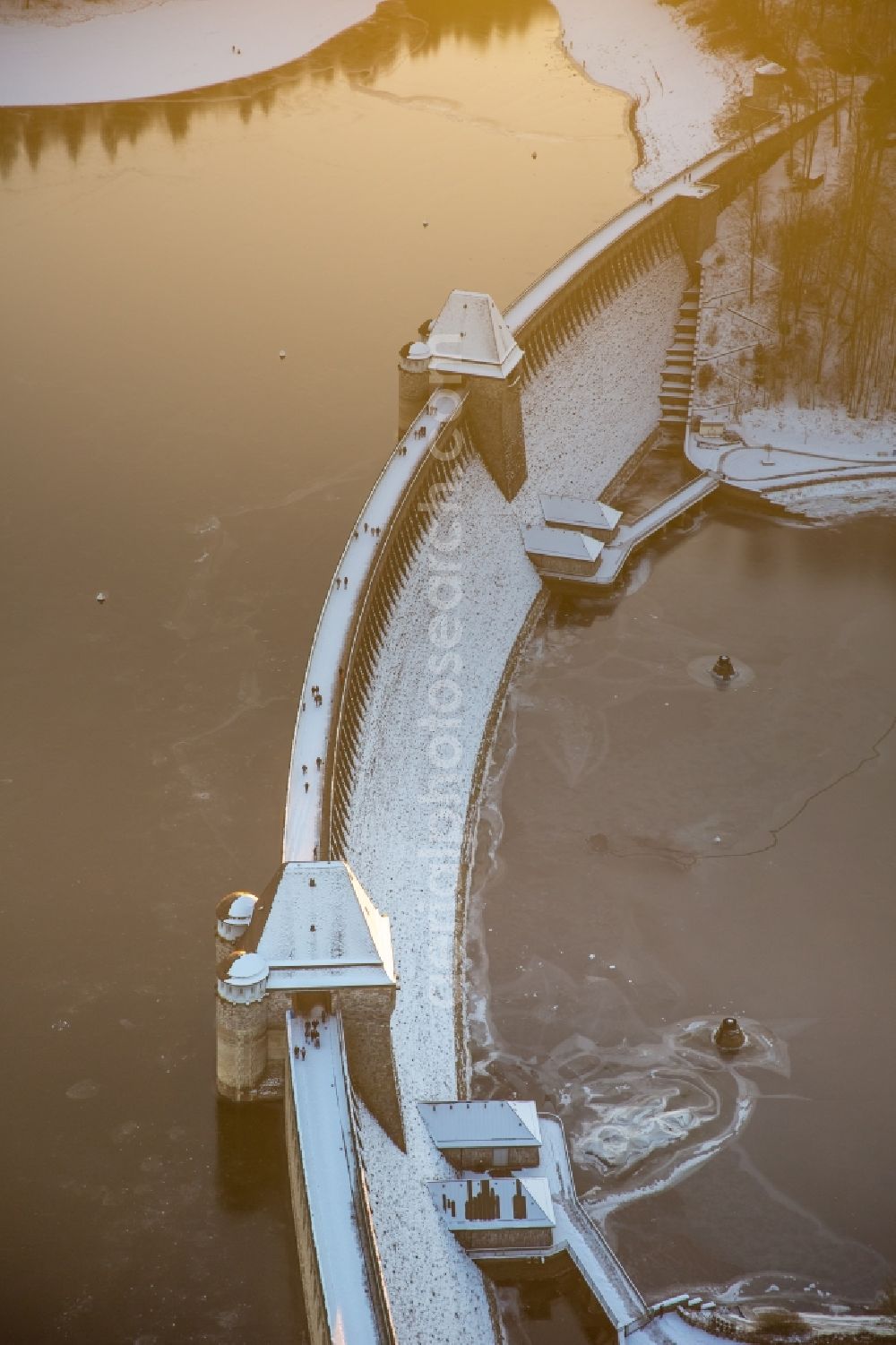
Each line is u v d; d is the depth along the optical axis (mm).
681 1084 197875
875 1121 194625
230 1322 165250
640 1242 178875
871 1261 178375
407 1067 183875
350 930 171875
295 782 195000
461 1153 176125
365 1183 151125
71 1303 166875
